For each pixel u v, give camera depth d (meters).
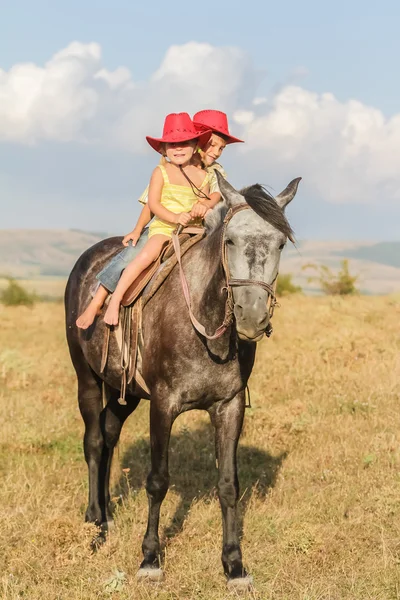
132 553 6.48
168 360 5.95
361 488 7.67
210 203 6.07
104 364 6.74
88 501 7.48
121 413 7.52
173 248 6.25
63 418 10.53
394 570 5.96
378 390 11.43
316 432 9.63
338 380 12.29
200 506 7.48
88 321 6.74
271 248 5.20
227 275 5.43
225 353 5.83
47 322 24.75
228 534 6.11
